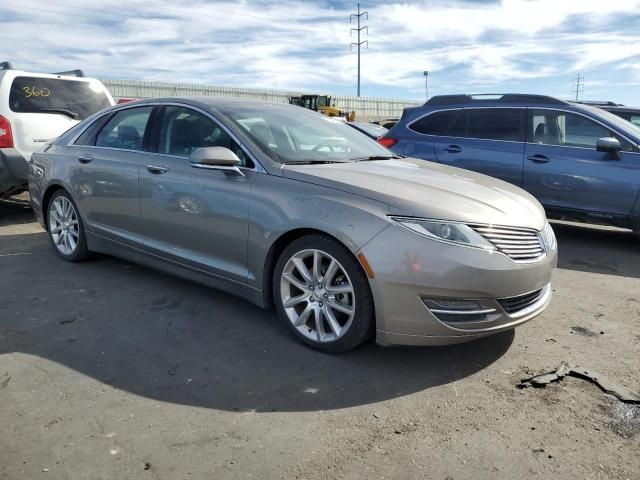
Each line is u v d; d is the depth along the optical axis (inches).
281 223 133.1
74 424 101.3
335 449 95.8
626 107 316.2
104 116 194.7
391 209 120.8
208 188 149.1
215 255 150.9
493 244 120.3
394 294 118.0
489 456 94.4
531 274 124.6
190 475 88.2
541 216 140.5
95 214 188.2
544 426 103.6
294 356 131.0
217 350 133.5
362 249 119.7
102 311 156.8
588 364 129.0
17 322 148.2
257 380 119.3
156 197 163.5
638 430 102.6
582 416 107.1
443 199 125.6
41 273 191.5
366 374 122.9
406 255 116.6
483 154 263.4
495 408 109.8
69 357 128.4
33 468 89.0
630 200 230.2
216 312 157.0
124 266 199.9
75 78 304.8
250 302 152.7
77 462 90.7
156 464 90.7
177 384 117.0
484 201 130.2
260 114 165.8
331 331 132.5
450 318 118.1
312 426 102.6
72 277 187.0
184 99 169.3
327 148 162.6
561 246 253.0
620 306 169.3
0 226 271.1
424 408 109.5
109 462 90.9
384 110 2285.9
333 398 112.7
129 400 110.3
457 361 129.9
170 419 103.8
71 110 295.0
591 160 238.5
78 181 192.1
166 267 168.2
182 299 166.9
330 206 126.4
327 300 130.3
